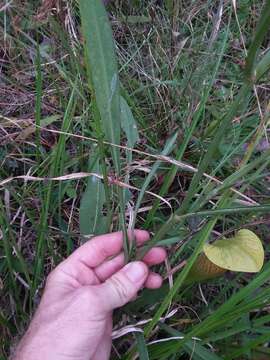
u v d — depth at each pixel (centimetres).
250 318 36
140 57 44
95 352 31
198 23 48
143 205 39
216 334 31
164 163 40
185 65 44
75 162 38
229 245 26
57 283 30
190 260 27
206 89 37
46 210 33
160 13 48
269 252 38
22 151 40
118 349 35
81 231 34
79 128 41
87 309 27
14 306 34
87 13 23
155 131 41
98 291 28
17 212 37
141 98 44
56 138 41
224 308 28
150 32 45
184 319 34
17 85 42
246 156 26
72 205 37
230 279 36
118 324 33
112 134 26
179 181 40
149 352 32
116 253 32
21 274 36
